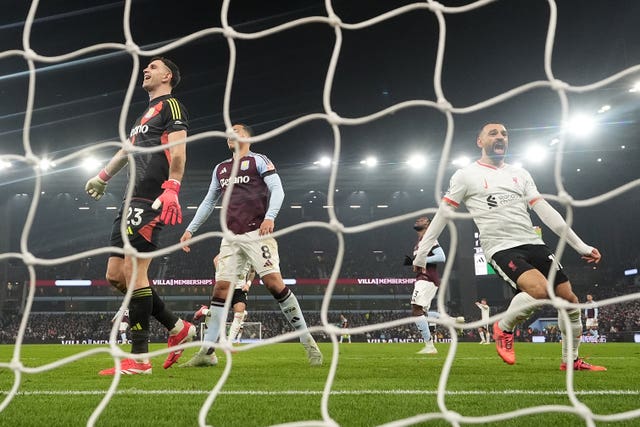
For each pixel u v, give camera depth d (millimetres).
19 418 1963
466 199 4266
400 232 38844
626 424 1797
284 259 38000
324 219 38875
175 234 37625
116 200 36375
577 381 3230
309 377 3459
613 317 32062
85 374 3693
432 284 7918
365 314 36312
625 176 32438
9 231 33406
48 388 2838
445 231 34562
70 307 35469
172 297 35875
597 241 36250
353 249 38688
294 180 32469
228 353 1558
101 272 36938
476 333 29391
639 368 4422
